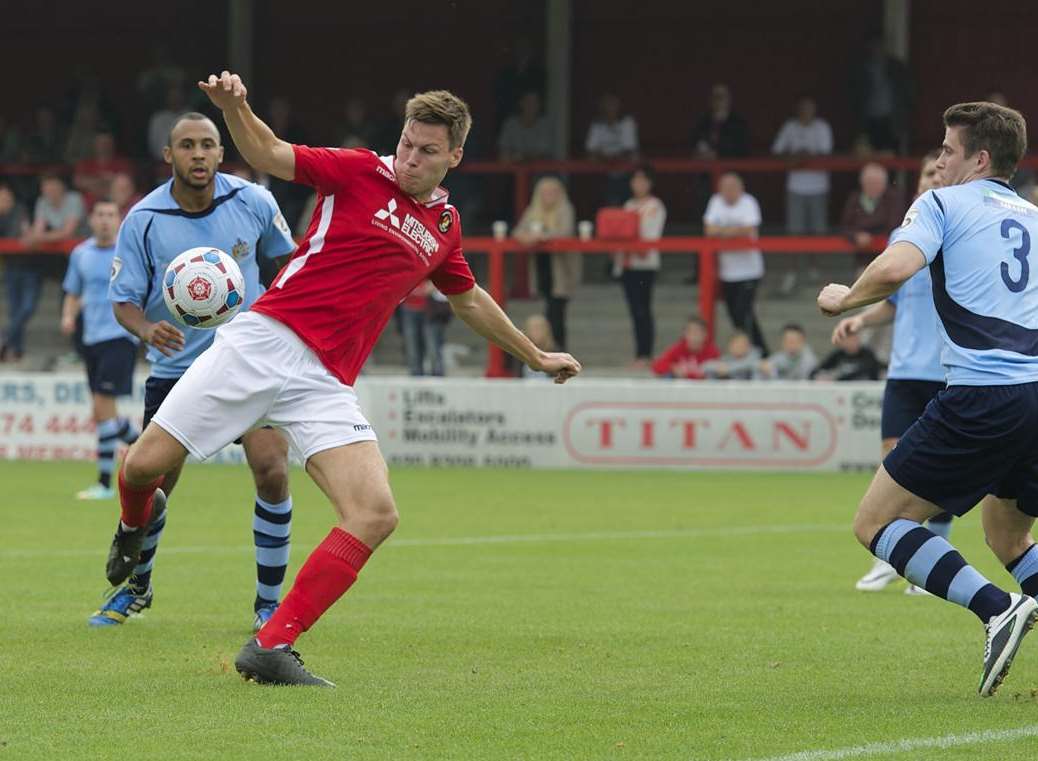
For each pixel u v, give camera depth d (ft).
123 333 153.48
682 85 283.79
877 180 209.67
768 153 281.54
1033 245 64.08
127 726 57.11
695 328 202.18
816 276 225.97
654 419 194.49
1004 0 270.46
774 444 191.72
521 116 253.44
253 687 64.28
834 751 53.78
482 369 232.12
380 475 64.64
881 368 195.31
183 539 120.78
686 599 92.22
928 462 63.16
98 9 304.30
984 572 108.68
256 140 62.69
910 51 274.16
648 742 55.06
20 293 232.94
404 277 66.13
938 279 63.93
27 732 56.13
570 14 284.20
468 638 77.66
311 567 64.39
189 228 79.51
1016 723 58.54
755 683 66.28
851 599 92.73
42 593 92.12
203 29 301.43
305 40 296.51
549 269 215.31
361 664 70.33
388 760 52.29
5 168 265.13
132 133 302.04
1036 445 62.90
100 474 154.30
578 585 98.12
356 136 252.62
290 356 65.05
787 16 279.49
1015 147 64.80
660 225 216.74
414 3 291.99
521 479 180.65
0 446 207.21
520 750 53.78
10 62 308.40
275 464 77.41
